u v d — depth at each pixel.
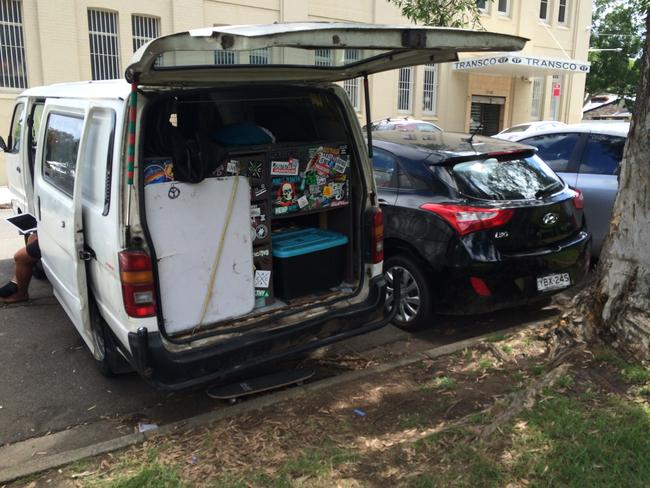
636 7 8.80
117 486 2.82
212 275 3.40
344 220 4.12
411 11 9.50
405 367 4.10
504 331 4.65
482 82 23.38
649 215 3.63
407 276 4.81
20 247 7.90
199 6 15.71
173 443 3.20
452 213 4.43
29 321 5.25
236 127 3.68
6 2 13.10
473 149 4.91
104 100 3.37
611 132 6.16
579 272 4.88
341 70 3.66
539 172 5.01
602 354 3.76
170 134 3.25
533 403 3.33
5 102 13.33
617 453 2.85
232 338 3.39
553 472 2.76
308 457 3.00
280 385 3.83
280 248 3.82
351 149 4.02
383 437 3.22
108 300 3.42
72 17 13.80
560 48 25.47
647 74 3.59
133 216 3.08
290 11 17.55
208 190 3.31
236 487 2.77
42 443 3.41
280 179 3.73
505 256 4.42
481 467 2.81
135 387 4.08
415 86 21.25
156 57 2.58
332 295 3.98
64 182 4.13
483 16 22.23
